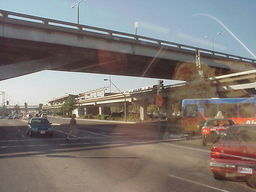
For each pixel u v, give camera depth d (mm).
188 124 27141
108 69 41000
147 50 34344
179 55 37625
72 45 29000
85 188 7078
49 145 16438
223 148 7344
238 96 39688
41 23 27000
